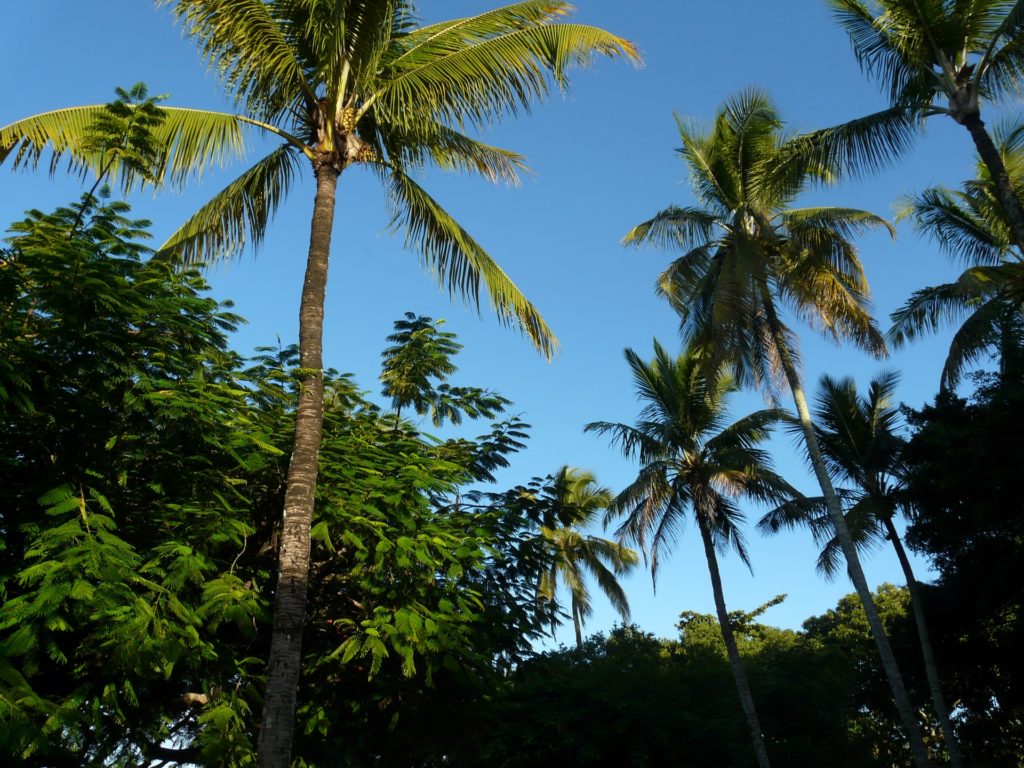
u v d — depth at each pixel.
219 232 11.48
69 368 8.90
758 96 22.05
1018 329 19.59
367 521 10.55
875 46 15.56
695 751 20.08
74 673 8.27
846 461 25.94
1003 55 14.40
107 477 9.41
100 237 9.58
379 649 9.66
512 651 13.58
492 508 15.62
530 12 10.94
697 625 46.44
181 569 8.72
